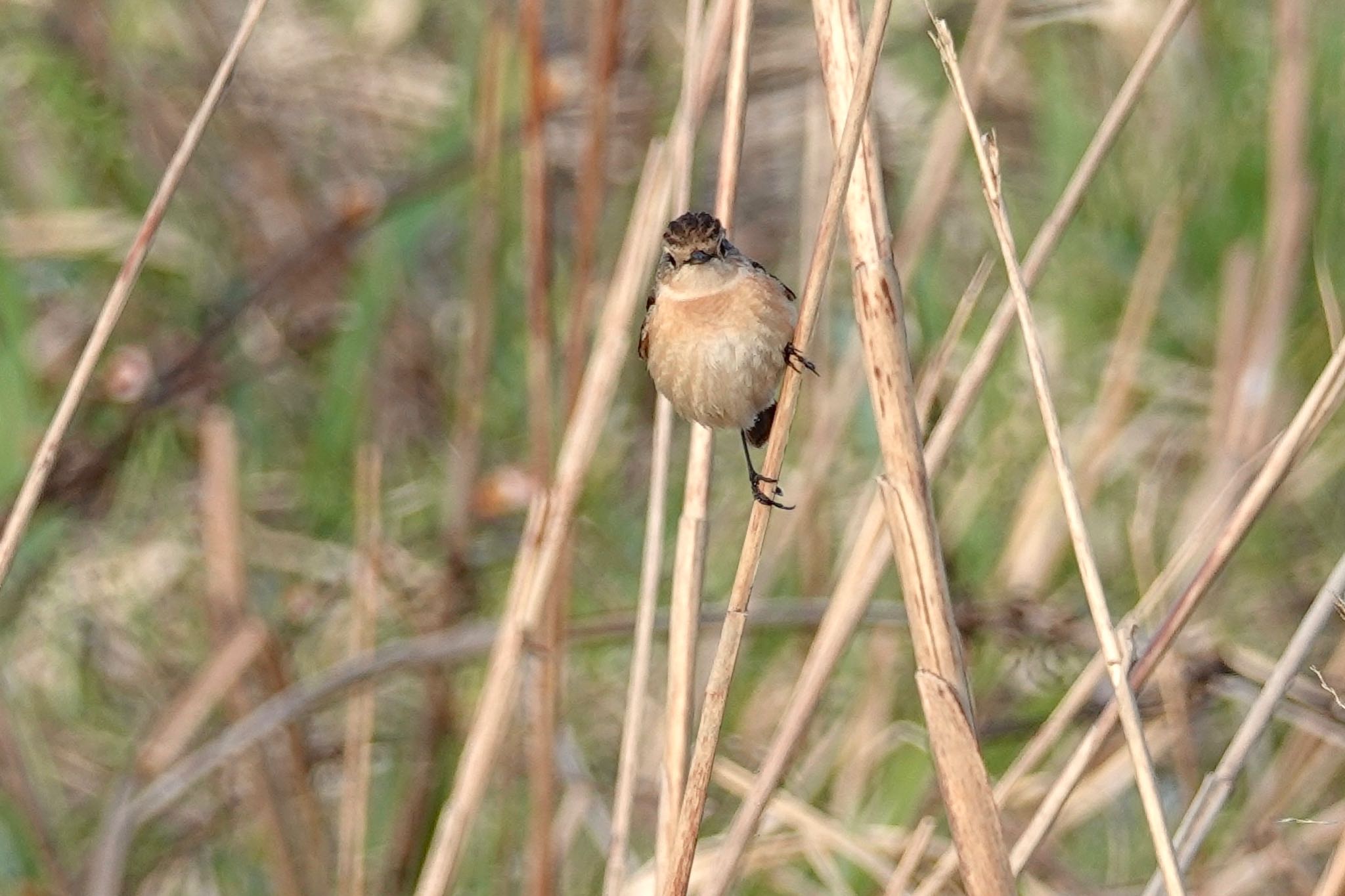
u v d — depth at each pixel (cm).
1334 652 1140
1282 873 998
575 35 1540
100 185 1478
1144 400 1249
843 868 993
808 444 1176
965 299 771
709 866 956
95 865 940
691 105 887
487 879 1086
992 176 668
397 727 1213
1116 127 743
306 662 1277
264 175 1466
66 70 1406
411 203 1299
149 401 1346
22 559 1233
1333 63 1190
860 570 717
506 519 1310
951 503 1178
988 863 601
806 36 1564
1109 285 1266
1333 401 695
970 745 608
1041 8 1301
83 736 1268
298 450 1437
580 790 1061
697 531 795
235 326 1402
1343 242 1190
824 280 671
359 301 1286
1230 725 1159
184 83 1504
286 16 1662
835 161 658
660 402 884
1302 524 1230
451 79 1585
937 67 1386
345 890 995
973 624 1071
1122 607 1180
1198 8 1284
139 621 1317
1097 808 1075
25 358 1162
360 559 1084
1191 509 1124
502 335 1317
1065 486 656
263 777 1006
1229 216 1220
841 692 1177
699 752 694
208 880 1141
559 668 939
